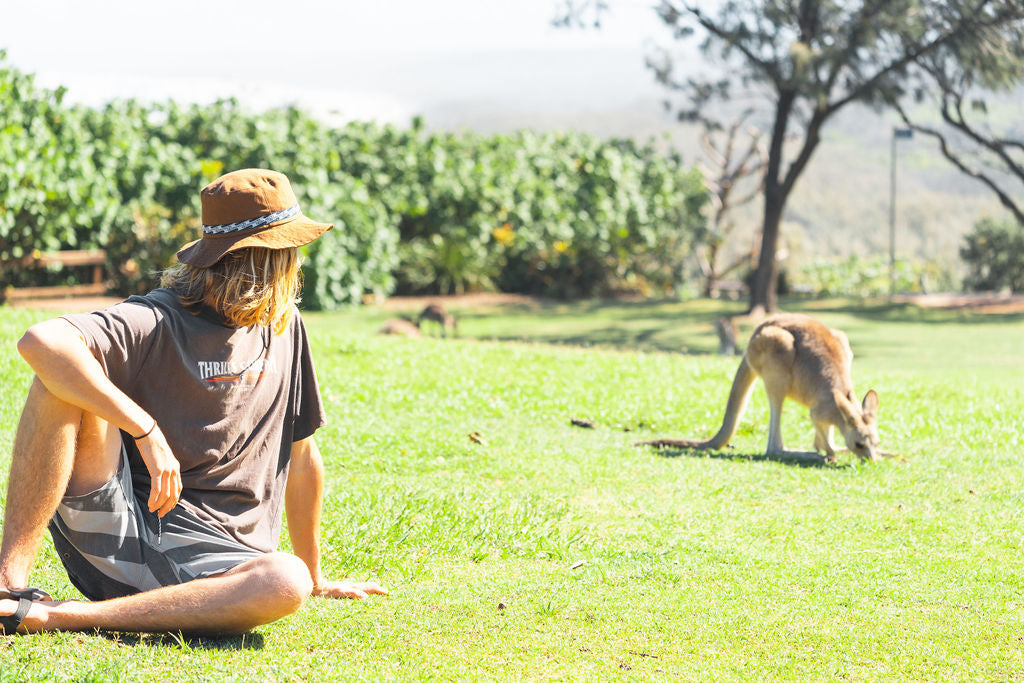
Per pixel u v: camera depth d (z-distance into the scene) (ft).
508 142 93.40
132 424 9.50
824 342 25.66
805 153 74.28
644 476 22.26
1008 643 12.05
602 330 71.56
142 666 9.26
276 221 10.25
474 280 86.63
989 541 17.54
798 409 32.65
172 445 10.23
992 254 110.11
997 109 86.07
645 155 97.76
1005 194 79.77
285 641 10.48
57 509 10.05
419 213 82.69
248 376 10.55
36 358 9.23
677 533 17.54
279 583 9.87
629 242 93.40
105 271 70.74
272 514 11.13
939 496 21.17
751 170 113.29
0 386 25.31
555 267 89.97
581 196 90.89
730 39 69.31
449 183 83.71
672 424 29.43
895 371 46.03
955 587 14.60
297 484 12.00
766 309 77.61
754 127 117.50
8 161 50.42
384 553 14.85
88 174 59.88
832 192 312.71
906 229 290.35
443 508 17.40
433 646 10.73
